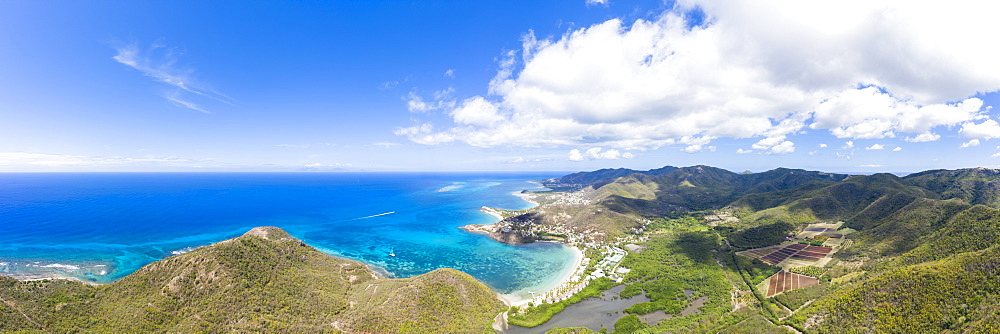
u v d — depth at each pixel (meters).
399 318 101.94
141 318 87.00
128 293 96.25
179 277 98.81
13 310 82.44
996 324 68.75
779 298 121.44
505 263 187.12
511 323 112.31
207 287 97.69
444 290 119.69
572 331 103.19
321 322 96.06
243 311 92.94
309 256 138.62
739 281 144.50
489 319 114.44
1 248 186.38
